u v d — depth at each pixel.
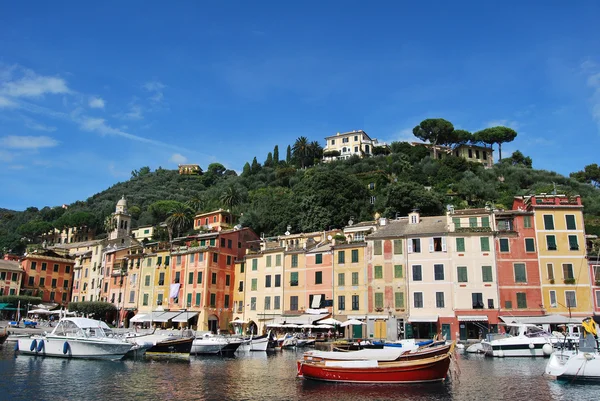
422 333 66.19
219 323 83.19
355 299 71.25
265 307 80.31
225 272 86.19
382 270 70.06
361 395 32.56
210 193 181.88
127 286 96.19
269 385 36.59
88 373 42.09
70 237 183.38
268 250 82.62
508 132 175.62
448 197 121.00
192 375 41.56
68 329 53.28
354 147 190.88
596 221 95.31
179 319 79.56
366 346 47.47
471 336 65.12
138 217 187.38
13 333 72.19
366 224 85.62
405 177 141.38
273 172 187.12
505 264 65.81
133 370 44.28
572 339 52.12
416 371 36.44
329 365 37.78
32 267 111.75
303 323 68.88
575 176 152.50
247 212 129.50
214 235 86.75
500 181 136.88
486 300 64.75
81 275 113.44
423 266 67.88
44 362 48.47
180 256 88.00
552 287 64.38
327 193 117.12
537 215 66.88
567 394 32.38
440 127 174.25
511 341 52.97
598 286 63.72
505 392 33.09
